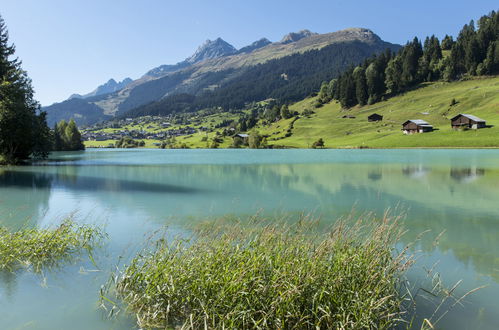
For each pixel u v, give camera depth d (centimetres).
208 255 934
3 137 5369
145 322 768
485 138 10725
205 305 761
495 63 19925
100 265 1112
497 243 1441
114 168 5181
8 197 2572
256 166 5444
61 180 3675
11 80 5681
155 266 927
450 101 17062
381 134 14238
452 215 2002
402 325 788
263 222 1772
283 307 734
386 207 2244
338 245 1005
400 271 970
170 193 2795
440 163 5544
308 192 2858
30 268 1079
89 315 805
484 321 802
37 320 780
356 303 755
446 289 976
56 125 15112
